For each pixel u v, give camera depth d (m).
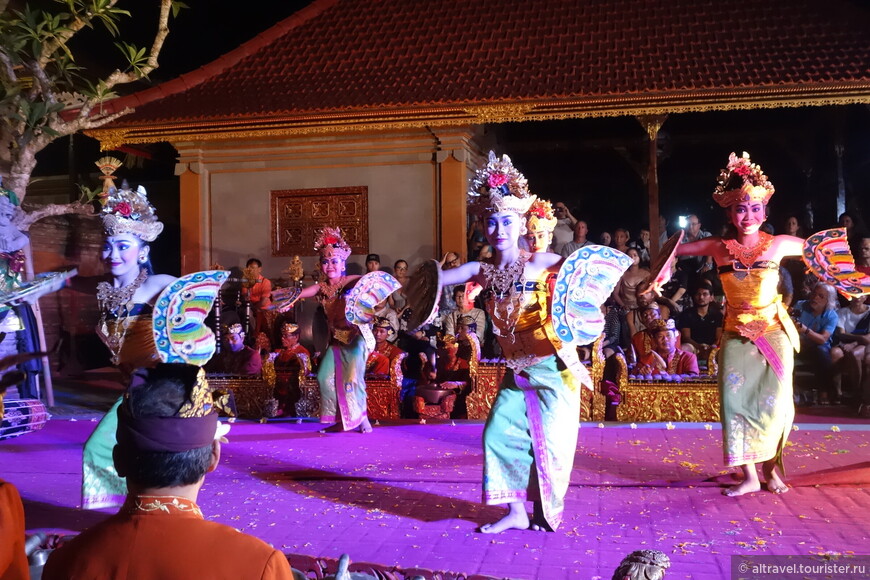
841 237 5.35
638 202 17.55
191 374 1.76
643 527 4.57
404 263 12.88
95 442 4.78
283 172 13.80
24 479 6.05
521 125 16.52
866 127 15.05
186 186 13.98
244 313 11.98
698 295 11.42
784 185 16.78
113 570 1.62
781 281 11.26
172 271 17.48
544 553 4.14
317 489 5.61
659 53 12.93
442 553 4.15
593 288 4.61
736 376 5.32
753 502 5.07
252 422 8.72
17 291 3.65
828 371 9.66
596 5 14.39
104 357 13.88
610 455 6.61
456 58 13.62
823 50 12.35
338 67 13.82
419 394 8.97
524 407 4.59
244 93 13.44
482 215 4.74
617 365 8.52
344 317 7.80
